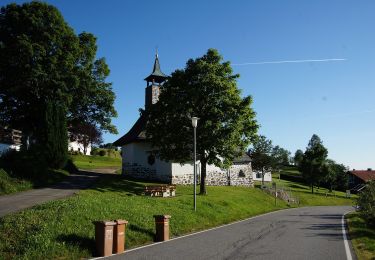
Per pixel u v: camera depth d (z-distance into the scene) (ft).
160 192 102.12
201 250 45.98
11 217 49.60
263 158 224.94
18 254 39.17
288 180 290.35
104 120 161.89
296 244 51.78
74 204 59.00
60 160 126.11
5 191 86.33
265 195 157.17
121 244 44.68
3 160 106.32
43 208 55.88
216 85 113.39
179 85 118.93
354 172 295.89
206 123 109.81
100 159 244.42
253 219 90.07
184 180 144.36
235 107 114.11
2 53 134.82
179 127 115.65
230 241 53.52
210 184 156.04
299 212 118.62
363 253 46.55
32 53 133.28
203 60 119.85
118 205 65.21
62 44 143.64
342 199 211.20
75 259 40.57
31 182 99.66
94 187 105.91
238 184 165.27
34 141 142.20
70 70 144.05
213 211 85.87
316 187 268.41
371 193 84.43
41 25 139.85
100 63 161.07
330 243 53.83
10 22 139.74
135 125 160.56
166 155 119.55
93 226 50.14
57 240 43.34
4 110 149.28
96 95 155.12
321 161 224.74
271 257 42.04
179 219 69.05
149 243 51.70
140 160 145.28
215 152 115.24
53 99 140.05
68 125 161.07
